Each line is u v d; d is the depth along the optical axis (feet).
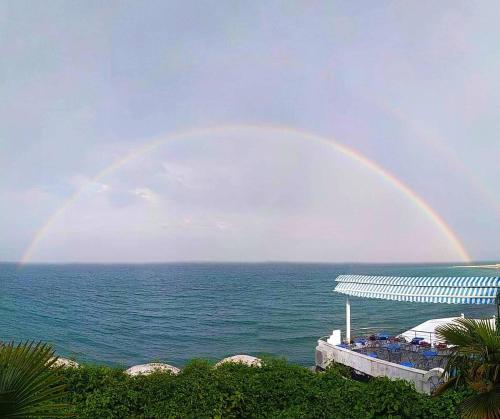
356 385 37.27
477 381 25.85
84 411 32.60
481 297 76.07
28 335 223.30
